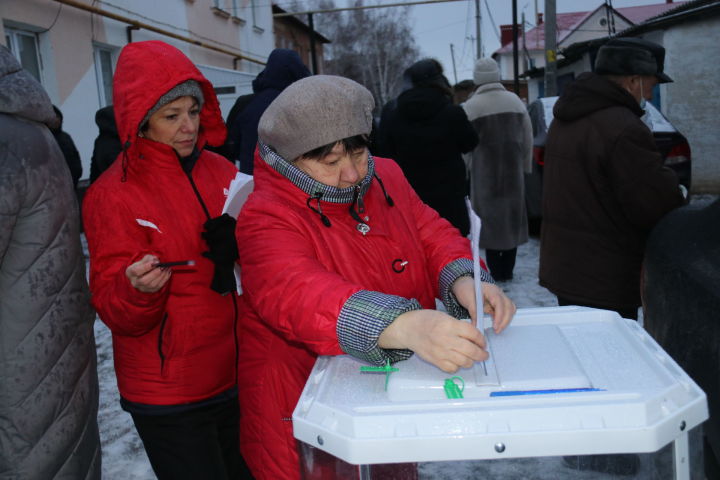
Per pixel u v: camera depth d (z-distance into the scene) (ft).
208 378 5.84
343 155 4.25
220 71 39.99
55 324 4.97
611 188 7.68
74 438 5.18
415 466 3.36
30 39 27.09
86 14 30.01
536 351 3.79
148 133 5.81
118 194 5.52
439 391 3.42
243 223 4.48
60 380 5.02
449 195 13.70
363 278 4.45
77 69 29.25
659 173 7.30
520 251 20.08
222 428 6.22
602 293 7.98
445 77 13.71
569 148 8.00
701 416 3.11
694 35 29.37
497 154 15.37
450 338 3.44
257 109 11.82
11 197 4.60
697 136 29.99
